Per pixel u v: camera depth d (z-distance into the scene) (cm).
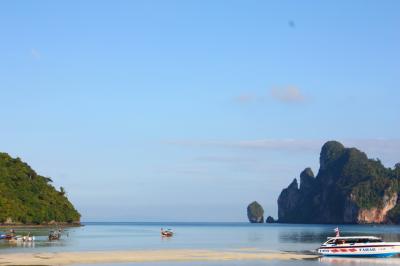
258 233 19188
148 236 15900
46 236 13175
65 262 6812
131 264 6794
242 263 7000
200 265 6769
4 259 6994
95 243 11325
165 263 6931
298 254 8281
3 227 18712
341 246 7850
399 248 7756
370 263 7106
